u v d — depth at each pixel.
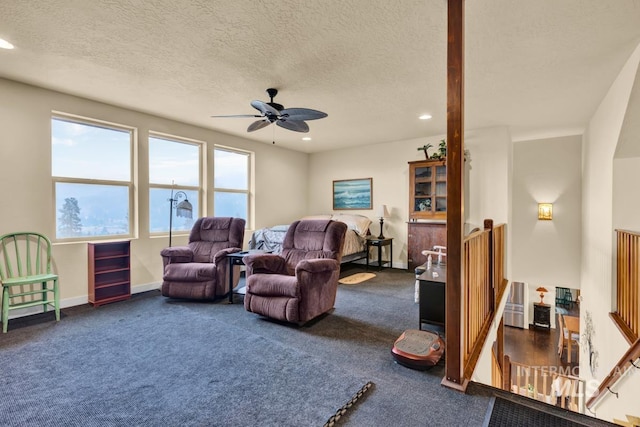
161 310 3.39
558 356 6.07
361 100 3.67
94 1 1.92
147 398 1.77
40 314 3.24
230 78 3.07
